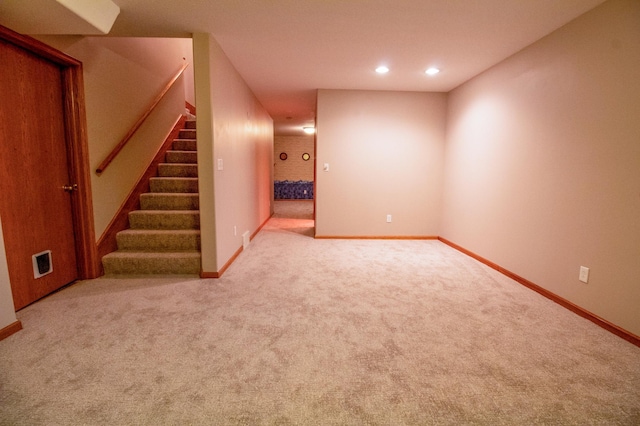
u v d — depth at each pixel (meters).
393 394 1.49
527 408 1.40
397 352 1.83
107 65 3.15
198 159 2.88
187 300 2.53
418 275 3.18
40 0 1.80
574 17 2.37
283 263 3.55
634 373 1.65
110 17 2.23
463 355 1.80
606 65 2.13
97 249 3.01
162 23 2.56
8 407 1.38
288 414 1.36
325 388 1.53
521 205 3.00
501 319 2.25
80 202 2.85
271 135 6.92
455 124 4.34
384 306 2.44
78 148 2.80
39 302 2.47
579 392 1.50
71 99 2.73
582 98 2.33
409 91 4.59
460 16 2.39
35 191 2.48
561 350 1.86
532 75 2.85
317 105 4.58
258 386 1.54
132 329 2.07
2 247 1.93
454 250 4.21
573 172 2.41
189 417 1.34
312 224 6.09
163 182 3.95
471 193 3.90
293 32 2.70
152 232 3.32
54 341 1.91
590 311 2.26
